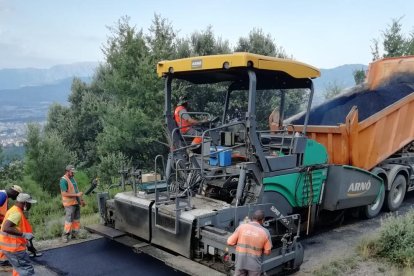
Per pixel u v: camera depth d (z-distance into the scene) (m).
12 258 5.16
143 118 12.76
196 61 5.55
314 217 6.70
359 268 5.73
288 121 8.75
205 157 6.13
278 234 5.78
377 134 7.80
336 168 6.80
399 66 9.44
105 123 13.67
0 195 6.20
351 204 7.25
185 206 5.41
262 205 5.54
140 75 13.04
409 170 8.96
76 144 21.91
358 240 6.83
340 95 9.55
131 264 6.00
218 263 5.01
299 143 6.10
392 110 7.92
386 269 5.67
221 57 5.26
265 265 4.86
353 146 7.28
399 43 14.88
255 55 5.16
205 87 14.58
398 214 8.45
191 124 6.39
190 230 5.02
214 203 5.59
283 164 5.84
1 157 11.36
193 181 6.12
